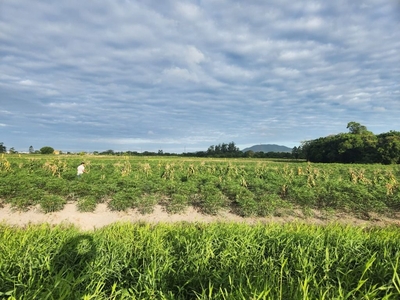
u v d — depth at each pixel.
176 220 11.27
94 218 11.41
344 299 3.01
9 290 3.41
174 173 18.97
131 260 4.44
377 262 4.07
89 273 3.79
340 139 62.12
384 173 23.81
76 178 16.22
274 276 3.81
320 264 4.15
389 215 12.08
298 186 14.95
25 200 11.58
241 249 4.71
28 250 4.33
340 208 12.55
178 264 4.33
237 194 12.98
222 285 3.68
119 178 15.55
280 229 5.93
